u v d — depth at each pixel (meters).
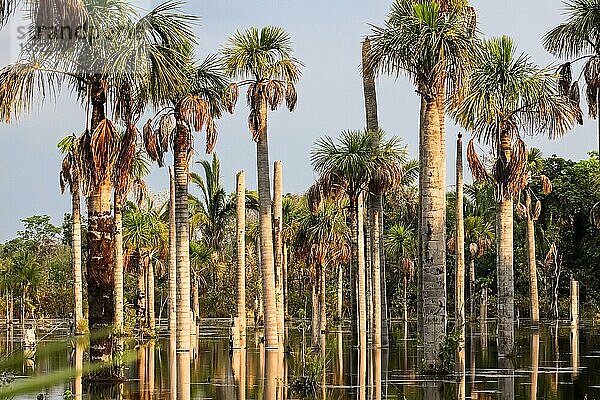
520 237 70.19
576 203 66.44
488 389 19.83
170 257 36.88
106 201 19.67
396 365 26.64
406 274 68.31
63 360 2.99
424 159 22.92
